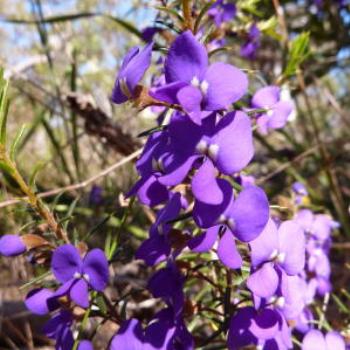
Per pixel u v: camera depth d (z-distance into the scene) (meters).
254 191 0.11
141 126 0.31
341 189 0.32
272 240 0.12
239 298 0.15
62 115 0.28
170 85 0.11
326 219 0.18
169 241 0.12
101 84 0.36
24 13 0.39
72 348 0.13
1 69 0.13
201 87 0.11
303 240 0.12
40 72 0.34
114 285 0.22
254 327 0.12
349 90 0.47
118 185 0.28
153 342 0.12
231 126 0.11
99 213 0.24
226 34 0.18
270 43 0.34
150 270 0.22
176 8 0.16
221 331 0.14
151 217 0.23
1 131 0.13
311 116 0.28
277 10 0.24
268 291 0.12
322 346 0.15
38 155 0.34
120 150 0.26
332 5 0.34
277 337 0.12
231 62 0.36
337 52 0.34
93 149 0.29
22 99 0.35
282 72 0.21
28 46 0.38
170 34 0.16
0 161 0.13
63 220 0.14
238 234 0.11
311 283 0.17
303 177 0.31
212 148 0.11
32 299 0.13
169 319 0.12
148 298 0.19
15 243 0.13
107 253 0.15
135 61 0.11
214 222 0.11
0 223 0.24
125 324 0.12
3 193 0.16
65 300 0.13
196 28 0.14
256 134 0.30
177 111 0.12
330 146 0.35
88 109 0.25
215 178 0.11
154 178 0.12
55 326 0.13
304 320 0.16
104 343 0.20
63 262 0.12
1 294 0.27
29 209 0.14
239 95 0.11
